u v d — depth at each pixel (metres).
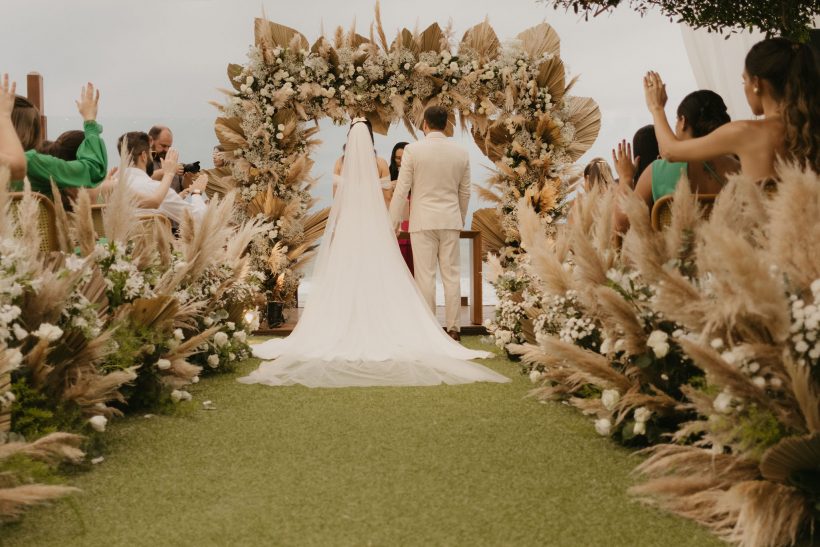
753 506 1.95
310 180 8.15
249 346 5.53
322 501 2.38
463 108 8.16
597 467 2.72
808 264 2.02
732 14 3.46
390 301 5.63
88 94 4.09
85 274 2.88
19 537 2.08
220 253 5.13
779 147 2.88
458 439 3.14
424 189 6.81
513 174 8.12
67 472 2.67
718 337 2.18
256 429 3.34
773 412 2.07
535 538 2.06
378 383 4.52
